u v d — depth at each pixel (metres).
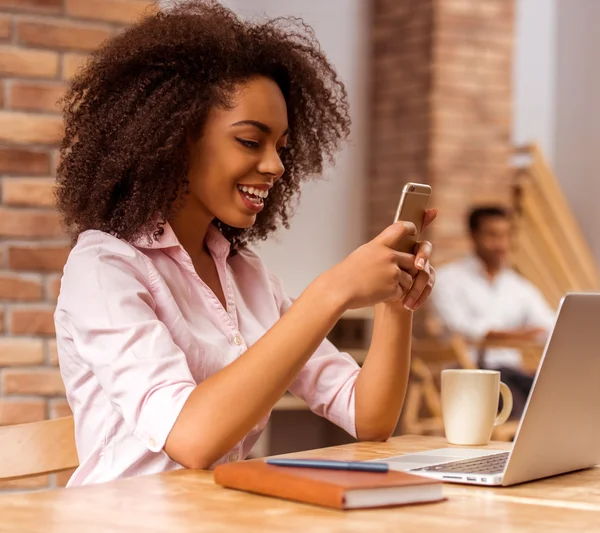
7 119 2.52
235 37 1.49
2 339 2.51
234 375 1.20
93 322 1.30
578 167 5.39
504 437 3.62
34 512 0.93
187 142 1.45
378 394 1.50
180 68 1.46
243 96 1.43
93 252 1.40
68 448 1.39
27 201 2.53
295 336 1.21
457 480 1.13
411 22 4.79
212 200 1.46
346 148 4.81
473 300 4.64
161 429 1.20
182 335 1.43
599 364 1.18
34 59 2.54
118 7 2.62
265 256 4.45
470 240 4.77
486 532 0.88
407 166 4.79
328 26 4.76
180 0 1.68
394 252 1.26
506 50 4.91
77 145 1.54
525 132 5.30
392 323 1.52
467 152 4.81
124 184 1.50
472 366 3.81
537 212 5.02
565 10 5.39
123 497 1.00
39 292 2.54
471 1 4.80
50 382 2.54
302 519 0.91
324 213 4.68
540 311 4.74
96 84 1.53
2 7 2.52
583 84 5.45
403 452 1.36
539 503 1.03
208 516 0.92
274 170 1.44
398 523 0.90
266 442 4.30
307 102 1.72
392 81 4.86
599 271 5.29
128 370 1.25
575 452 1.23
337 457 1.28
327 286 1.23
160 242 1.47
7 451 1.33
